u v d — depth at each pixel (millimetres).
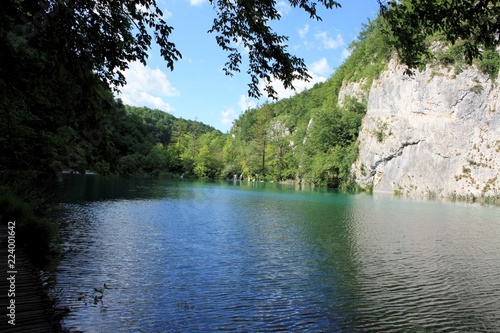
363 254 12609
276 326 6730
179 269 9922
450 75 46656
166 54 6133
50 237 10836
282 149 88562
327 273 10211
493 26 5051
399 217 22938
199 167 92250
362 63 78562
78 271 9148
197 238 13977
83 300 7344
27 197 16766
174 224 16828
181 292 8203
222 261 10945
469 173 43719
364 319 7227
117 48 6086
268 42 6496
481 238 16156
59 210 18875
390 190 52625
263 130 96000
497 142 42219
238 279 9328
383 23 6086
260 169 89812
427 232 17484
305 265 10945
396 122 52719
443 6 5215
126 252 11328
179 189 40344
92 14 5508
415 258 12258
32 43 5074
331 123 66938
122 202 24250
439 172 46656
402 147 51562
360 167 58344
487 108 43688
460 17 5168
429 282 9695
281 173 85188
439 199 41500
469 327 7035
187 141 105812
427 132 48469
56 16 4754
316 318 7168
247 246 13070
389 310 7723
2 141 14398
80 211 19000
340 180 63094
